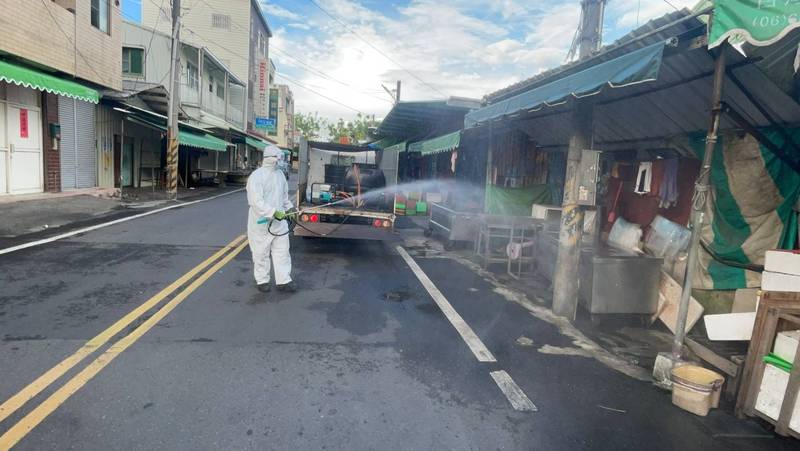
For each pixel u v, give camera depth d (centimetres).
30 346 395
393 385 366
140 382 346
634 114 636
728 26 313
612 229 687
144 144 2092
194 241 893
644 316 559
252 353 408
